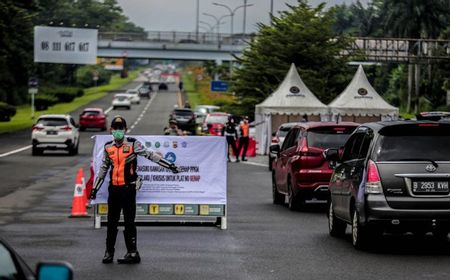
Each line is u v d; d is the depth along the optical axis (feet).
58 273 22.52
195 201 74.02
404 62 343.67
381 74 526.98
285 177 96.63
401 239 71.00
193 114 336.90
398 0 449.89
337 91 289.74
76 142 206.18
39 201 101.14
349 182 65.51
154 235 71.67
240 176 151.43
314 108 208.85
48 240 67.97
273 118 220.23
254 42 301.43
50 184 125.08
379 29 548.31
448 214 60.18
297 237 71.26
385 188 60.70
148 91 622.13
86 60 453.58
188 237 70.64
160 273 53.52
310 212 92.63
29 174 144.56
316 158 91.81
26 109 481.05
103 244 65.92
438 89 426.51
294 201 93.25
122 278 51.62
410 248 65.31
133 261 57.36
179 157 73.82
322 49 285.84
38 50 451.53
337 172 70.38
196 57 582.35
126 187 56.75
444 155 61.05
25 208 93.25
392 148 61.41
